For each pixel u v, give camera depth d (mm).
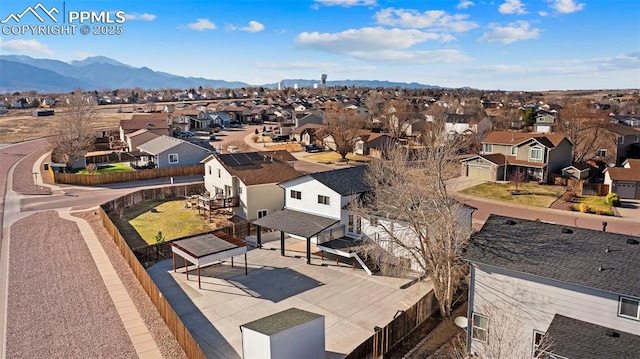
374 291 26281
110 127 108688
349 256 28719
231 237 30141
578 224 40375
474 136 74875
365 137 82375
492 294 19172
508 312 18750
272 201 41594
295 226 31500
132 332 21453
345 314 23656
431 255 23375
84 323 22281
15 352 19750
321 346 19250
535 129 84875
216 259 26844
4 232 36719
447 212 22562
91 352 19812
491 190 54031
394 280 27656
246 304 24797
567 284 17188
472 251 19938
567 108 88000
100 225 38719
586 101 131125
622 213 44031
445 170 28344
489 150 63844
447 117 89688
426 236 23562
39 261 30406
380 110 125562
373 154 77062
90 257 31188
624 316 16156
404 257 27609
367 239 29812
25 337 20969
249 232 36781
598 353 15125
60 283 26922
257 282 27609
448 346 20719
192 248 27547
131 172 58312
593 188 51875
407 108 110250
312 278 28125
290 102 174125
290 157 53438
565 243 19547
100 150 83562
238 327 22422
